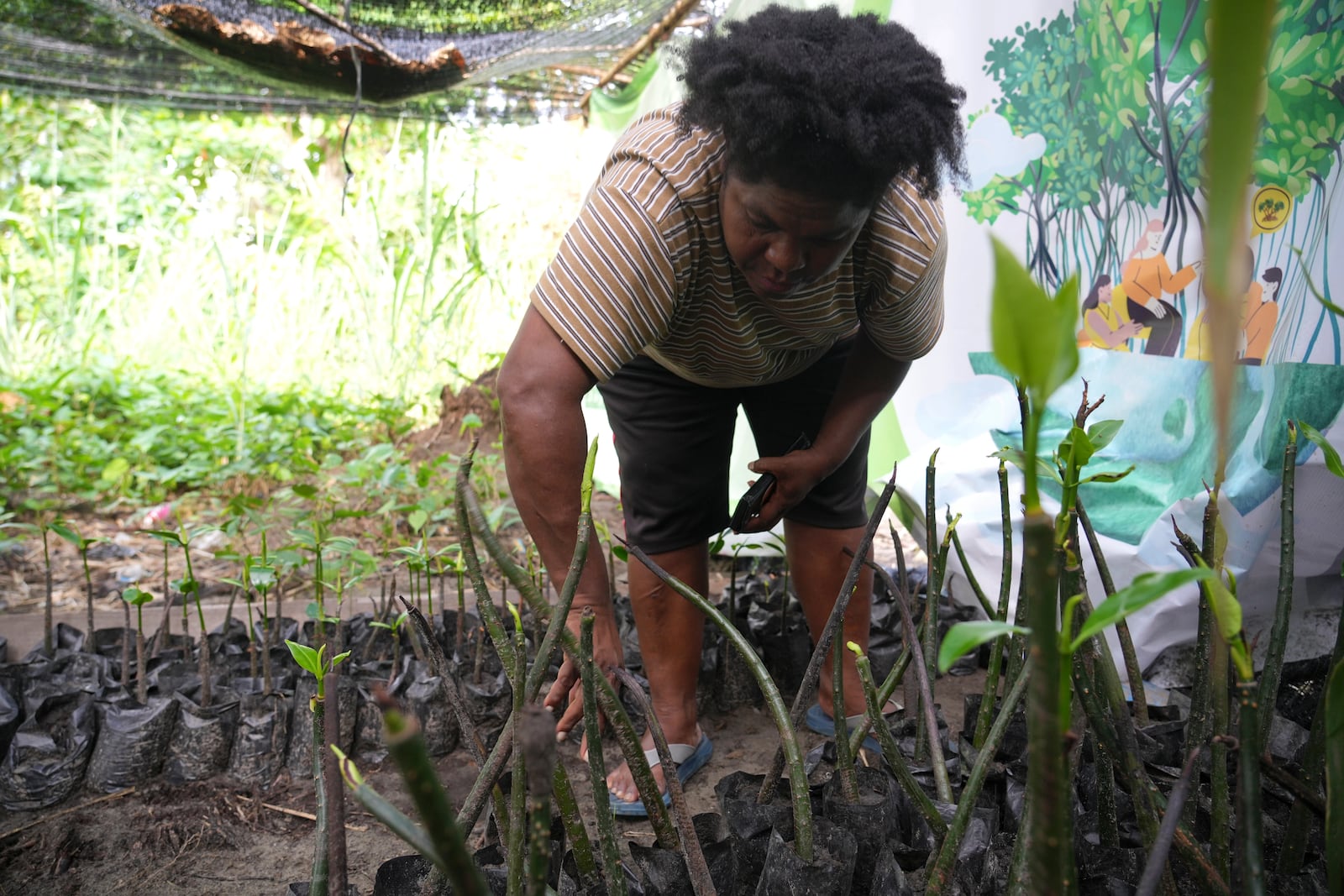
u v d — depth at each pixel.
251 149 9.49
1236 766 1.34
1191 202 2.16
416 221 7.69
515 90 6.54
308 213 9.02
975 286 2.69
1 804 1.90
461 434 5.16
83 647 2.28
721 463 1.91
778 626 2.47
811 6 3.12
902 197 1.53
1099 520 2.26
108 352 6.92
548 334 1.42
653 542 1.89
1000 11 2.55
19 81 5.89
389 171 7.61
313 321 7.10
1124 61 2.28
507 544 3.69
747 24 1.33
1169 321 2.24
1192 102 2.15
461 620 2.25
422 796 0.45
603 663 1.45
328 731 0.82
